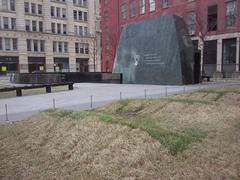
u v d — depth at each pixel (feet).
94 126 22.09
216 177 15.47
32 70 218.18
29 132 25.44
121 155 17.35
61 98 57.77
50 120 26.45
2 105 50.01
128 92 63.67
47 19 224.12
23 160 19.54
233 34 112.57
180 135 20.59
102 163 16.96
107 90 72.18
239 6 109.81
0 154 20.98
